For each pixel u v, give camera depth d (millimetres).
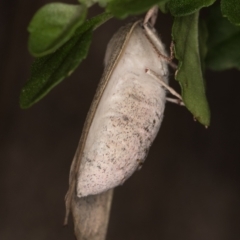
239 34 254
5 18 360
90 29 224
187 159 372
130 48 242
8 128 375
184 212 373
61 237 373
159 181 375
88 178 238
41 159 378
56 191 376
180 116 372
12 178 377
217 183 371
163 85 245
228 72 354
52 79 221
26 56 368
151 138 245
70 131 377
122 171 241
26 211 376
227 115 360
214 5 255
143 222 374
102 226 243
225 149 366
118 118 239
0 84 368
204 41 249
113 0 219
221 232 370
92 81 374
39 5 362
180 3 230
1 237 374
